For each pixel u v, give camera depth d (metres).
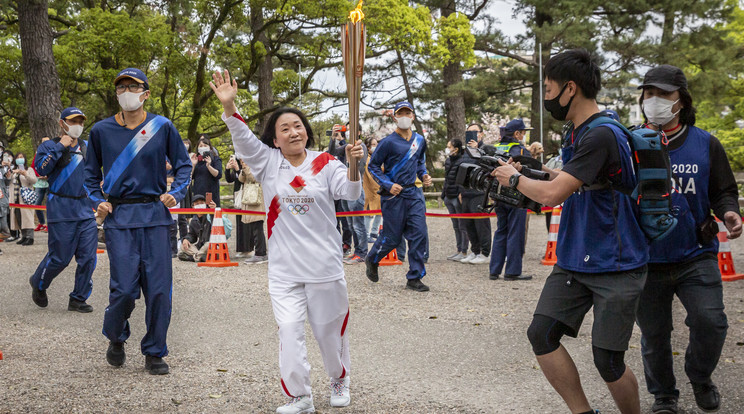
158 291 4.98
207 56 24.91
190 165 5.26
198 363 5.27
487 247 10.85
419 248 8.26
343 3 23.20
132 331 6.37
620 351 3.26
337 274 4.14
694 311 3.87
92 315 7.05
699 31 24.89
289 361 4.02
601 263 3.24
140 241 5.02
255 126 28.09
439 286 8.61
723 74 24.17
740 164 26.77
